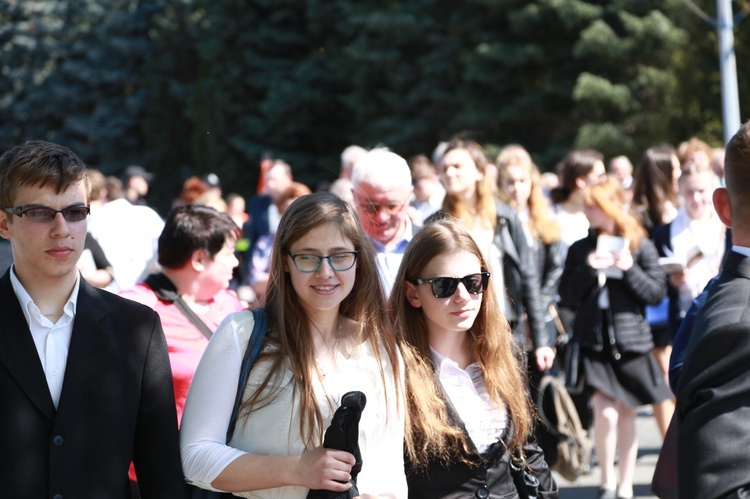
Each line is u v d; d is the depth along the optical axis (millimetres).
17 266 5637
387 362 6105
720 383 4266
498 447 6695
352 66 61594
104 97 81875
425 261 6832
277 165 21375
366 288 6098
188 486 5938
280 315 5816
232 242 8500
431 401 6504
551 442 9828
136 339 5809
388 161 9445
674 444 5176
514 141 53281
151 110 79125
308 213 5840
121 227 13961
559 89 50094
